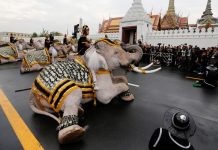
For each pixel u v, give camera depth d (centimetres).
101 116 429
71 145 311
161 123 402
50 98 351
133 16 2417
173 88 757
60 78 360
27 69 997
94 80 412
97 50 427
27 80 802
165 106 519
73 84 352
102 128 373
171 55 1628
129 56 464
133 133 357
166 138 234
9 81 779
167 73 1184
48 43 1259
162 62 1703
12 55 1490
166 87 769
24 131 347
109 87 443
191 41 2078
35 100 403
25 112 436
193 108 526
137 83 823
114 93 454
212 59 1035
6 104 488
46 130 354
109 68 445
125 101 535
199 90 741
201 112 498
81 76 396
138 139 336
